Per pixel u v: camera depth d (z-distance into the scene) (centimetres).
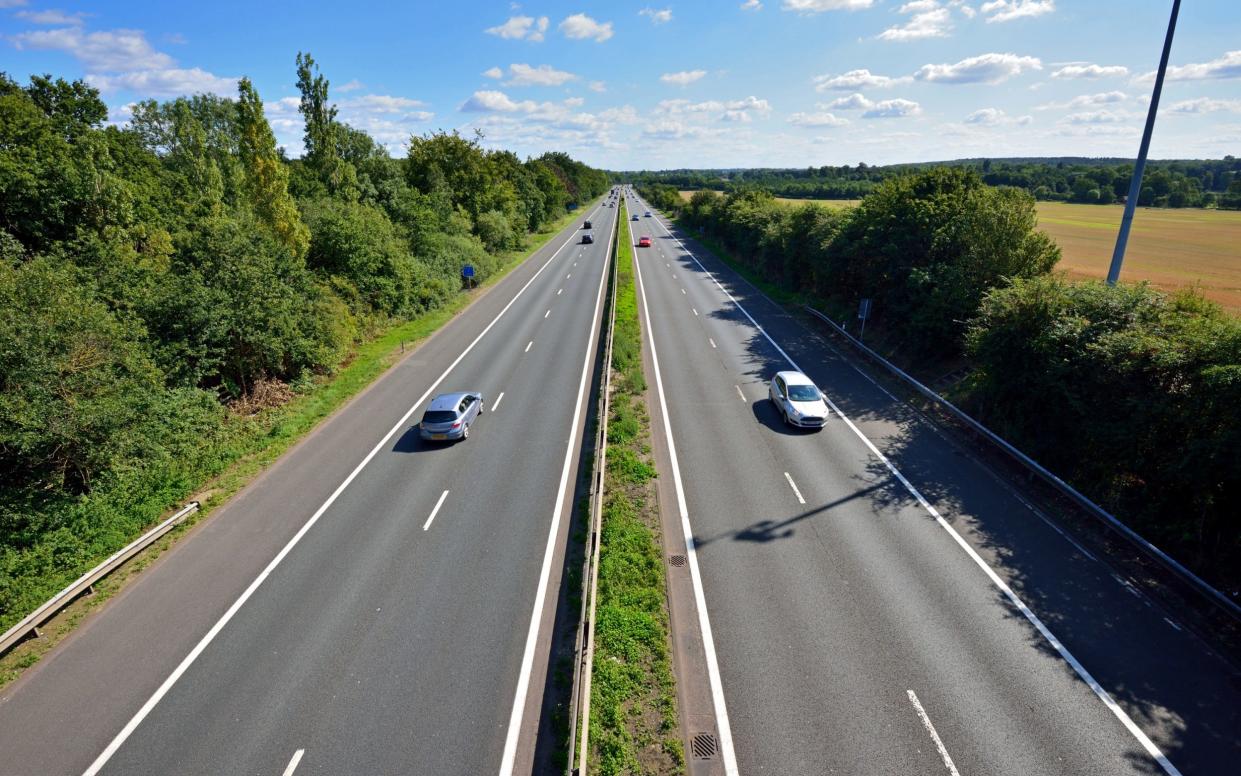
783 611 1351
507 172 8519
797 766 993
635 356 3173
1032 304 1953
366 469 2066
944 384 2634
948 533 1625
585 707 1045
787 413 2327
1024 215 2559
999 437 2039
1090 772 973
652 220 11869
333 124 4950
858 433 2259
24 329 1584
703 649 1245
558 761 1019
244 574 1530
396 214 4931
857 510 1744
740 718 1084
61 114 4025
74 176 2778
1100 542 1561
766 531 1653
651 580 1446
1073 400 1734
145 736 1081
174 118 7569
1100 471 1731
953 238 2822
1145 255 5438
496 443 2238
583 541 1631
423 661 1238
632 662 1204
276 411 2511
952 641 1253
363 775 1000
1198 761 987
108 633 1342
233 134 8181
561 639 1291
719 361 3152
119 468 1761
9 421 1554
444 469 2050
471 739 1066
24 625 1301
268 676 1209
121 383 1822
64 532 1570
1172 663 1184
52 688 1197
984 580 1438
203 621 1369
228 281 2533
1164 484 1557
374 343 3512
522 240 7581
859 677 1166
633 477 1930
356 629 1330
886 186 3534
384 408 2600
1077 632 1269
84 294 1984
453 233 5672
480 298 4753
